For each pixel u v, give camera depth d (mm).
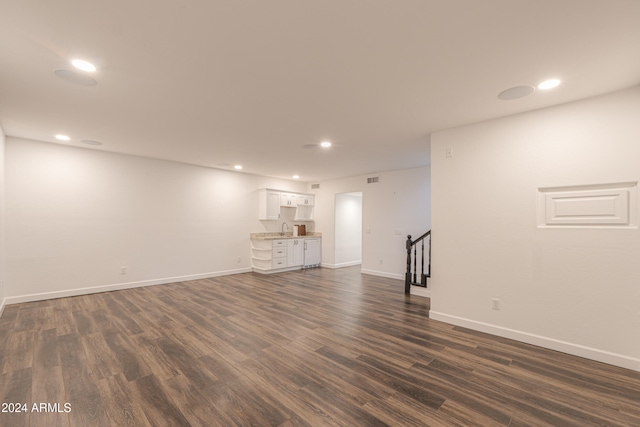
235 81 2439
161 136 4066
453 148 3576
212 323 3537
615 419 1857
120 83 2467
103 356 2656
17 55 2035
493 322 3227
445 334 3223
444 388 2188
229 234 6816
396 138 4066
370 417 1854
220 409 1922
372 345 2936
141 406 1946
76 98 2766
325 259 8172
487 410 1935
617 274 2555
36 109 3045
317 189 8469
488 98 2732
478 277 3340
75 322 3525
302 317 3791
